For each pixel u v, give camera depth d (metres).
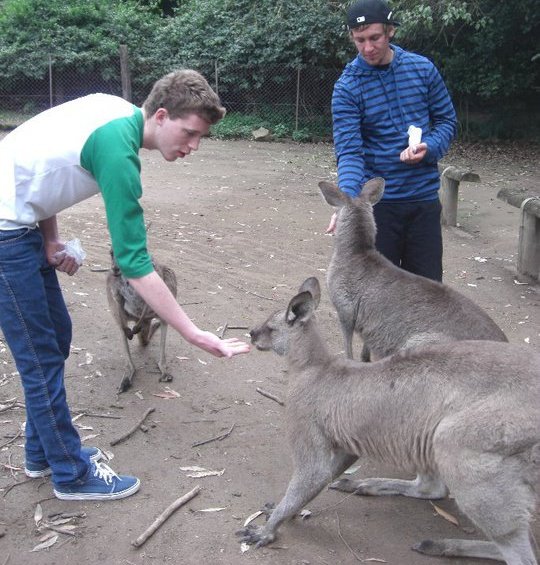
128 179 2.77
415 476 3.78
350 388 2.97
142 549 3.10
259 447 3.94
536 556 2.95
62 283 6.31
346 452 3.14
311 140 17.03
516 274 7.12
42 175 2.89
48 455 3.37
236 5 18.14
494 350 2.74
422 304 3.89
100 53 17.55
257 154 14.71
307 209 9.62
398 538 3.22
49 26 17.47
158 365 4.85
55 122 2.92
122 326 4.53
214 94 2.88
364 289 4.15
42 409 3.25
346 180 4.27
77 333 5.32
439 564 3.04
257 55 17.39
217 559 3.05
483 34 16.05
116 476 3.49
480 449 2.53
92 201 9.47
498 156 15.49
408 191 4.35
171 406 4.37
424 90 4.28
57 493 3.42
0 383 4.54
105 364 4.88
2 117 16.95
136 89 18.23
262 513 3.36
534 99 17.47
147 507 3.40
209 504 3.42
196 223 8.62
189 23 18.28
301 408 3.09
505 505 2.53
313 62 17.31
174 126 2.84
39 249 3.09
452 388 2.67
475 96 17.53
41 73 17.16
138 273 2.84
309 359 3.15
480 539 3.23
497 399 2.55
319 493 3.31
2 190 2.93
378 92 4.22
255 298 6.23
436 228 4.46
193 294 6.25
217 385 4.65
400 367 2.86
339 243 4.32
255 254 7.50
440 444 2.63
